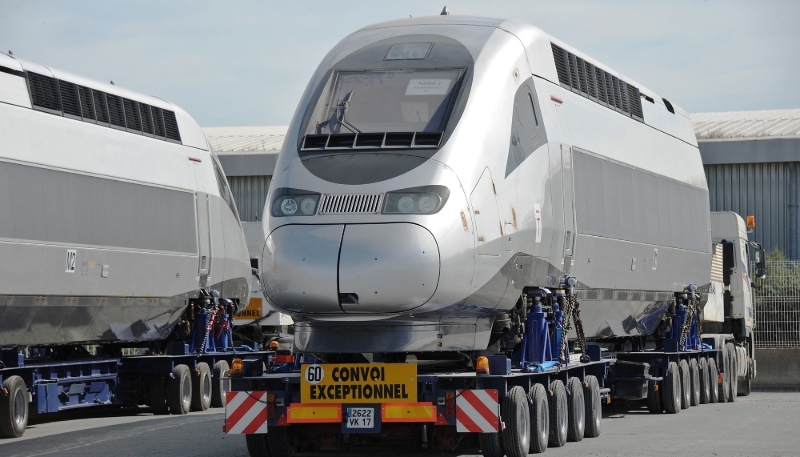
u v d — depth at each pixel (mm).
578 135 24938
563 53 24891
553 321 23172
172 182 33875
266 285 19422
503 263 20578
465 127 20109
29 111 27734
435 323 19828
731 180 69000
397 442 23797
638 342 34094
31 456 22516
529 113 22344
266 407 20125
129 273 31328
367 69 21250
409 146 19688
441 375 19719
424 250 18766
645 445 23375
